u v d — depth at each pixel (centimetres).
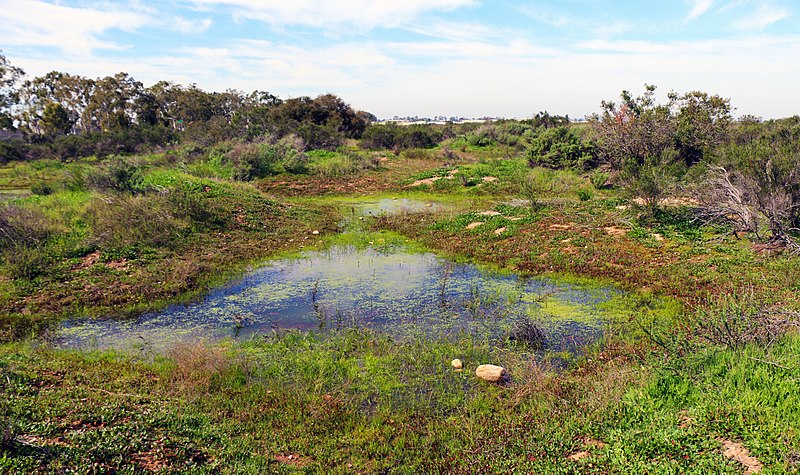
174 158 3083
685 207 1400
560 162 2458
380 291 1048
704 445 458
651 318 843
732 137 2089
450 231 1511
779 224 1096
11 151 3544
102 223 1303
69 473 421
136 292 1017
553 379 653
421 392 649
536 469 469
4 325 870
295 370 702
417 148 3853
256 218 1633
